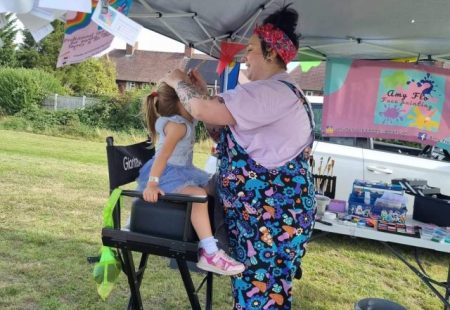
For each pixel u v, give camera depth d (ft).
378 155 15.52
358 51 12.11
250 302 5.80
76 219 16.22
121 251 6.12
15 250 12.81
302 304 11.35
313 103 16.21
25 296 10.23
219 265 5.62
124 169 6.39
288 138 5.68
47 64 81.20
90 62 78.28
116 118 45.29
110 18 4.59
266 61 5.88
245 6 8.64
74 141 40.57
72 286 10.91
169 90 6.23
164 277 12.05
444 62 12.18
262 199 5.67
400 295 12.35
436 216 9.69
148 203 5.86
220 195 5.99
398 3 8.16
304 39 11.40
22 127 44.78
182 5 8.41
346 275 13.39
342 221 9.30
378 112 12.07
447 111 11.64
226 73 11.44
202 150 32.99
